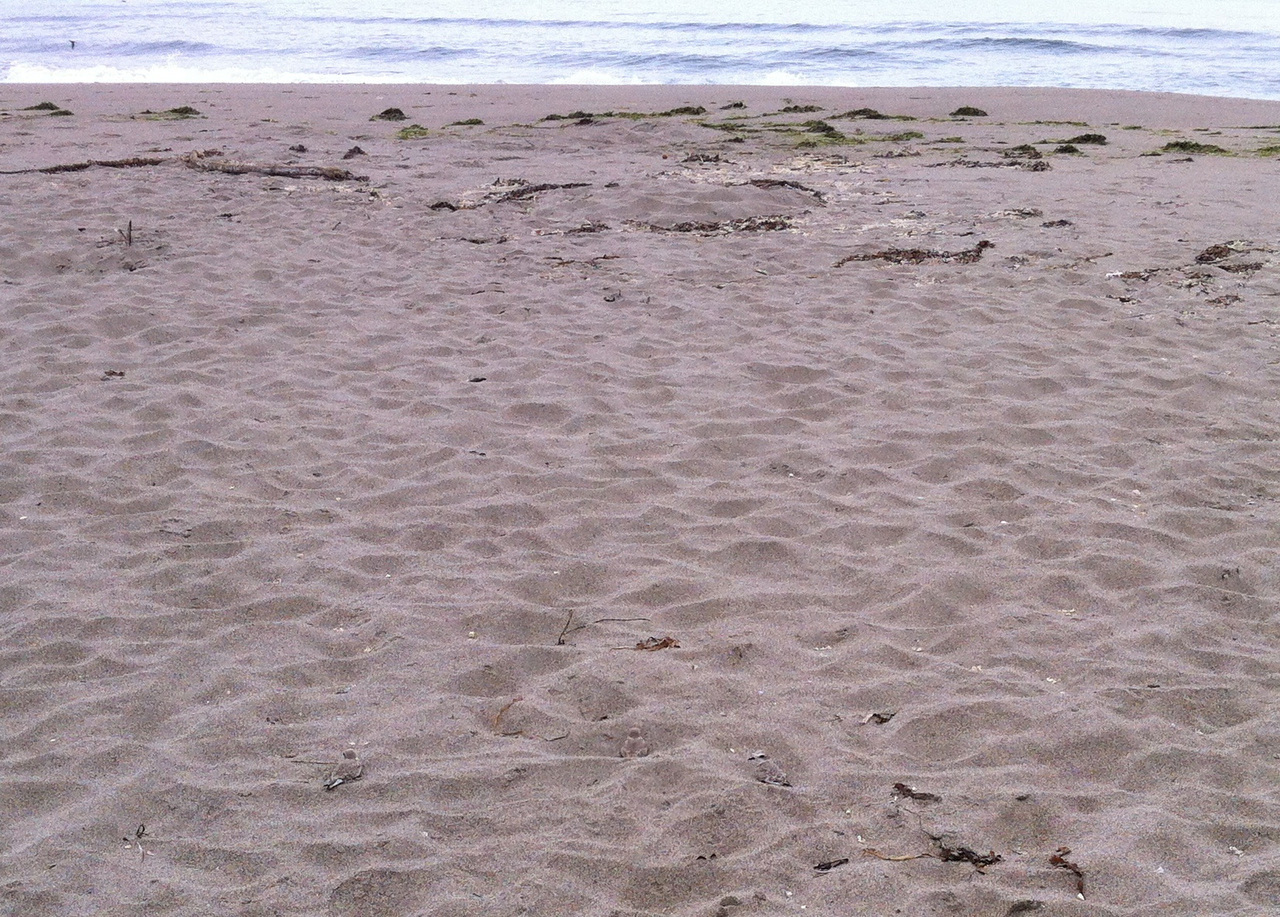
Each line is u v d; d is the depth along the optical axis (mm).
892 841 3152
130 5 51688
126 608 4395
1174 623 4273
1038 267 9047
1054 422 6203
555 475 5570
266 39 36469
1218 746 3561
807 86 23609
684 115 18203
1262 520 5066
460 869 3057
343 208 11102
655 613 4395
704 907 2920
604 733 3676
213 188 11688
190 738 3623
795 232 10297
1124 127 16781
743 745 3592
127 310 7980
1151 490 5398
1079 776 3439
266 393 6629
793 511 5191
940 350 7320
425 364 7105
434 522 5109
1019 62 29109
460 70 29375
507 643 4207
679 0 49844
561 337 7586
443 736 3648
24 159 13195
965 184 12289
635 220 10750
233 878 3029
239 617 4363
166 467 5648
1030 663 4035
